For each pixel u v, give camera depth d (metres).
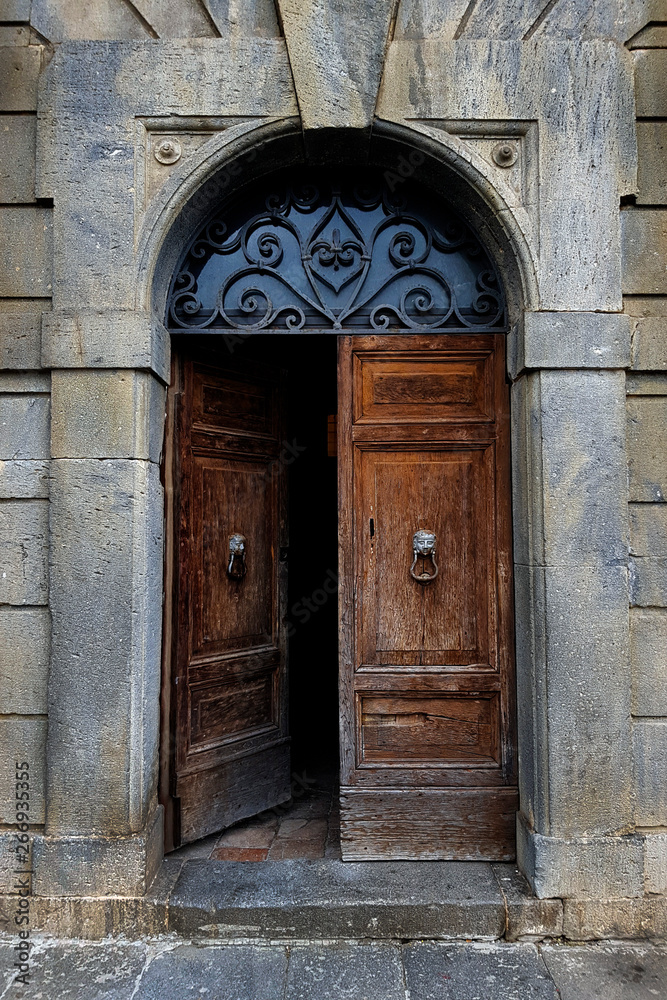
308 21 2.48
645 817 2.44
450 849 2.62
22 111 2.53
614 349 2.46
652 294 2.53
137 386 2.47
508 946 2.29
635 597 2.48
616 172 2.51
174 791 2.69
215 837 2.91
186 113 2.49
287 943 2.30
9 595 2.47
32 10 2.54
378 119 2.49
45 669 2.47
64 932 2.34
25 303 2.53
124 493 2.44
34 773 2.45
